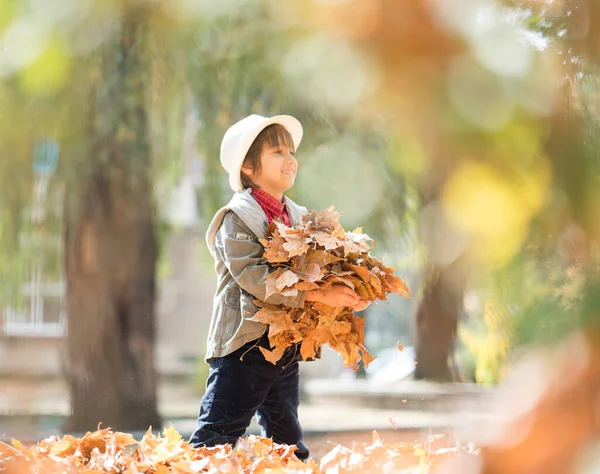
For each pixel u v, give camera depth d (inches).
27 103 259.4
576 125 24.9
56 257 386.3
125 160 326.6
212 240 148.7
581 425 21.8
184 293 710.5
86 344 372.2
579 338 23.0
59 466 108.7
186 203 393.7
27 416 390.0
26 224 357.7
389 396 416.2
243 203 146.6
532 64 24.4
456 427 25.0
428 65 23.0
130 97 278.8
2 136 281.4
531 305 24.5
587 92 25.4
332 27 23.6
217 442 138.3
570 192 24.8
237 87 259.4
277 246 135.3
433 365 252.8
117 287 373.4
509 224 24.8
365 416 363.6
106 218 357.7
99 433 124.6
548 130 24.6
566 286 24.4
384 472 102.6
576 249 24.9
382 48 23.1
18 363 532.4
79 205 350.3
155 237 378.9
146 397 374.0
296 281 128.7
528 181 24.5
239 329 139.2
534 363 23.1
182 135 329.7
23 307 421.1
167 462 114.7
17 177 318.7
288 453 129.7
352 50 23.4
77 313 373.1
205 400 141.6
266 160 152.6
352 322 140.9
